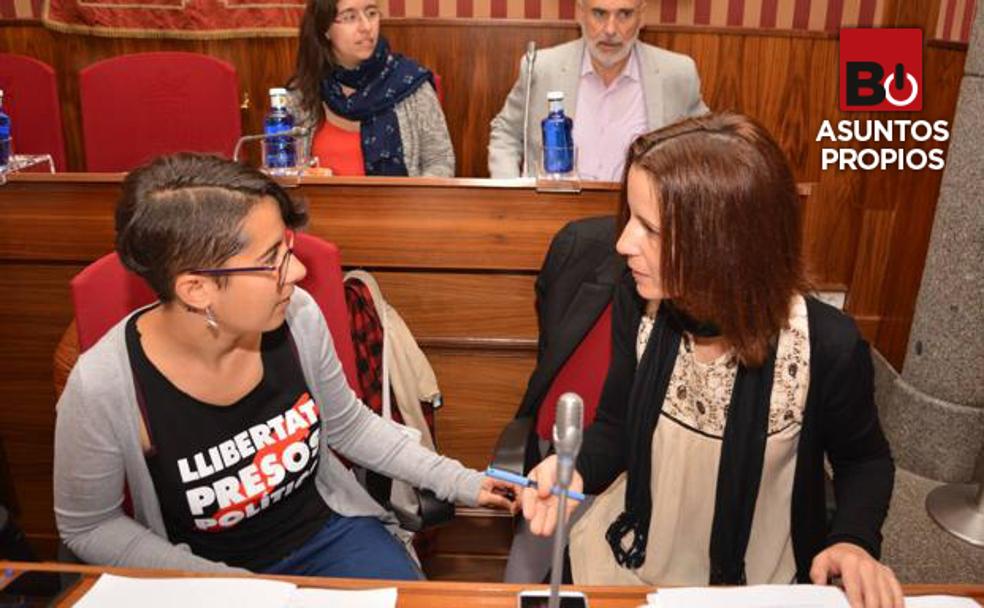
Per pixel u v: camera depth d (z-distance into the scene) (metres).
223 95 3.01
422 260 2.21
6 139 2.41
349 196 2.16
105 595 1.08
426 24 3.60
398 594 1.09
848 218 3.68
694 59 3.60
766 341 1.27
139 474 1.39
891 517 2.65
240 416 1.43
